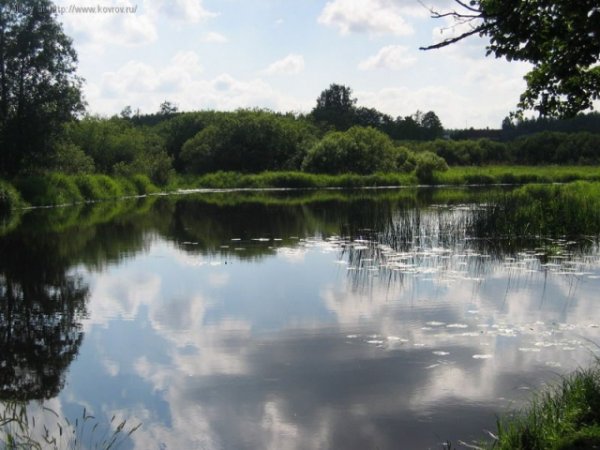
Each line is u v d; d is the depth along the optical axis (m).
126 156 42.97
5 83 29.45
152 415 5.22
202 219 21.58
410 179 45.34
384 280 10.54
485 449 4.29
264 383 5.87
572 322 7.77
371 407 5.27
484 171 48.41
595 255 12.71
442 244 14.55
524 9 4.85
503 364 6.25
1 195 24.84
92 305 9.05
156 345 7.09
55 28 30.00
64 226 19.36
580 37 4.80
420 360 6.42
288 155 53.62
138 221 21.05
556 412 4.46
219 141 52.94
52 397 5.64
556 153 61.81
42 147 30.34
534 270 11.20
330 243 15.17
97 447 4.64
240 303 9.05
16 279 10.98
